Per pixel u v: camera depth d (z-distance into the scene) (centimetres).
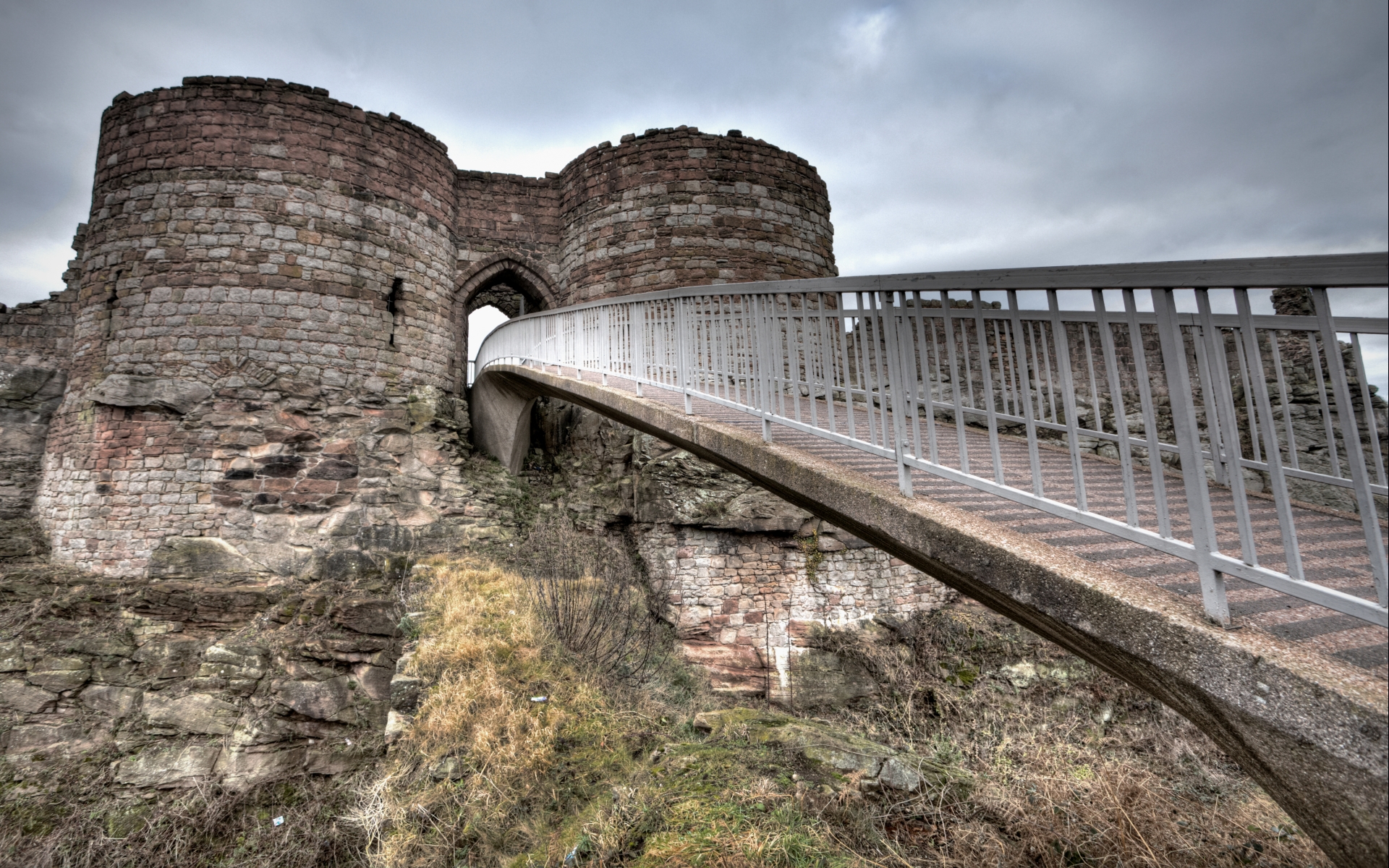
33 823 853
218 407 1243
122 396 1223
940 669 1102
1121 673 269
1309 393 941
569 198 1700
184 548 1175
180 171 1309
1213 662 203
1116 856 477
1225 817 550
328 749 927
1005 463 495
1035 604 259
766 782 537
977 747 886
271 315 1298
